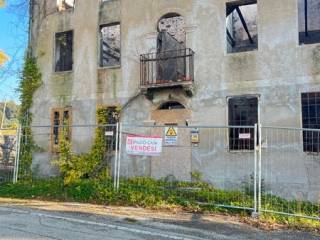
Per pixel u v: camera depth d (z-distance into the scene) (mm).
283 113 12461
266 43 13008
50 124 16719
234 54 13453
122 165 14727
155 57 14750
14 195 12500
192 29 14219
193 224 8695
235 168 12930
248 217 9445
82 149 15734
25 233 7387
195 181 13375
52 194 12383
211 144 13422
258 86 12938
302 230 8391
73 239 7035
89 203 11250
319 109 12062
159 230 8031
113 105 15414
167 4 14828
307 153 11977
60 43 17281
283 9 12906
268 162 12422
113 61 17031
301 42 14617
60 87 16734
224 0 13875
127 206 10820
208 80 13750
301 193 11891
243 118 13156
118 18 15812
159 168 14148
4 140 18500
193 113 13844
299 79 12406
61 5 17734
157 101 14523
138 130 14781
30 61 17625
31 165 16672
